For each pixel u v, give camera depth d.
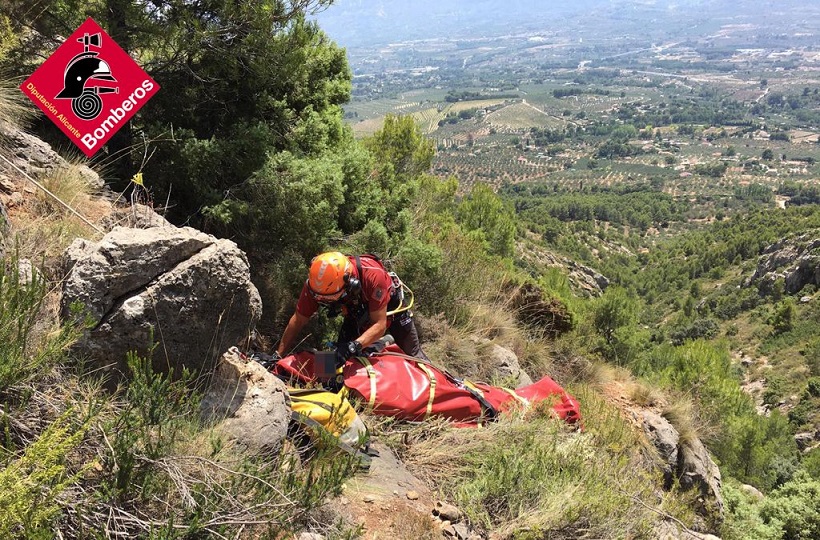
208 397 2.81
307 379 3.79
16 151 4.01
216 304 2.76
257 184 4.70
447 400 4.11
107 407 2.32
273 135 5.22
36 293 2.29
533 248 57.38
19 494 1.62
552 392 4.91
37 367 2.16
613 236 142.12
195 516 2.00
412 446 3.75
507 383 5.87
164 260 2.62
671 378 11.71
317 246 4.98
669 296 98.38
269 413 2.86
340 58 6.34
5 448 1.88
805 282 71.81
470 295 7.56
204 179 4.67
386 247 5.66
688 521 4.40
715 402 11.27
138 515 2.07
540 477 3.50
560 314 8.49
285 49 5.07
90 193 4.18
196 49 4.65
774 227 106.12
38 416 2.14
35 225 3.34
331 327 4.89
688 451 7.23
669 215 173.38
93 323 2.28
